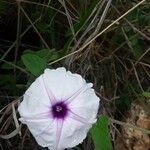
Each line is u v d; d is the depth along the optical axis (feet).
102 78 1.05
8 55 1.09
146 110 1.01
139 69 1.10
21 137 0.96
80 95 0.72
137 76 1.05
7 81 1.00
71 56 0.97
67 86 0.72
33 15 1.08
